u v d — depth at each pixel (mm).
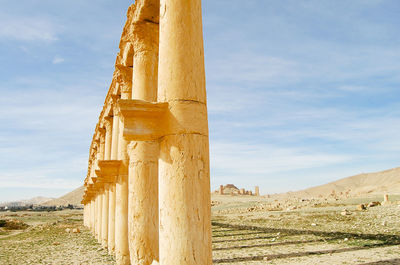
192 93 5605
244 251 13656
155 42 10000
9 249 18641
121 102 5355
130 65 12734
